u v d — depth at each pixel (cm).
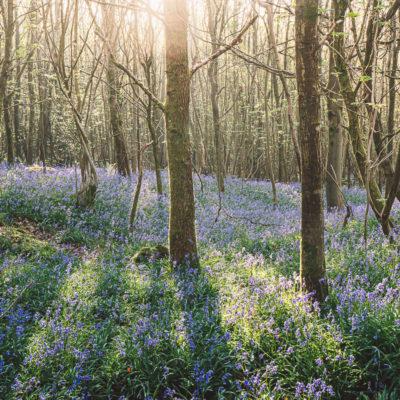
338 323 585
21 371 515
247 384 502
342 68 866
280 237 1152
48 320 648
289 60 2444
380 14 725
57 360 530
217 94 1978
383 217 757
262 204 1898
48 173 1745
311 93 589
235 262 926
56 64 1256
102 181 1719
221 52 802
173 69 840
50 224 1227
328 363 528
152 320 637
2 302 666
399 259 816
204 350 557
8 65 1459
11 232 1080
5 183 1426
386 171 983
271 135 2938
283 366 534
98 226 1282
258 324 587
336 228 1179
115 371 533
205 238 1143
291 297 646
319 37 721
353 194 2305
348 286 665
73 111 1320
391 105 1082
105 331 612
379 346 537
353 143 911
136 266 906
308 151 607
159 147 3425
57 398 480
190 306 720
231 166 3778
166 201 1577
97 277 812
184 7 824
